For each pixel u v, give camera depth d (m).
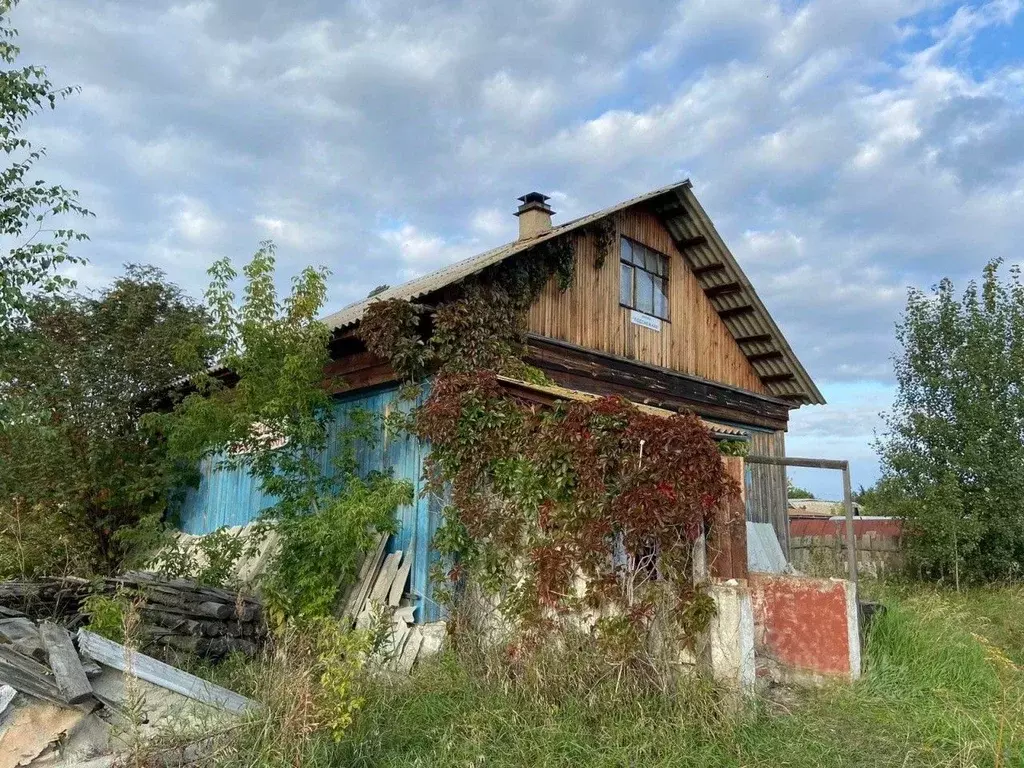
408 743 5.28
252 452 8.62
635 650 5.98
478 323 8.59
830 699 6.56
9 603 7.54
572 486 6.70
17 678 4.38
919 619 8.31
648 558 6.40
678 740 5.27
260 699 5.18
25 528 10.67
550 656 6.19
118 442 11.36
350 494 8.00
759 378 14.55
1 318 7.96
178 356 8.99
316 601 7.65
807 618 7.40
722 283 13.13
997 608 10.91
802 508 24.17
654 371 11.94
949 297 15.01
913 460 14.50
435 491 8.08
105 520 11.33
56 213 8.26
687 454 6.20
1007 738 5.49
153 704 4.97
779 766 5.08
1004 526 13.50
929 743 5.59
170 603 7.32
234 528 11.20
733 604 6.23
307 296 8.45
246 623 7.71
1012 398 14.02
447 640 7.43
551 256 10.24
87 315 11.67
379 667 6.45
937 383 14.43
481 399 7.71
